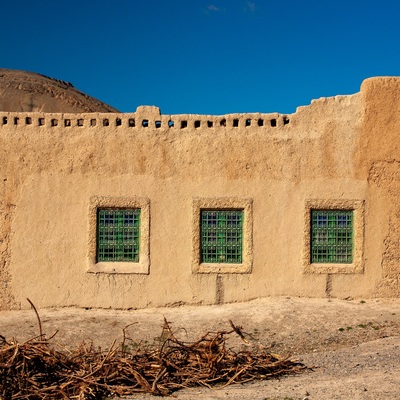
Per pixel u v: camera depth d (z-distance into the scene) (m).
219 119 17.30
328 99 17.34
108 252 17.23
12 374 10.93
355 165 17.23
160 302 17.02
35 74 34.38
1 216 17.19
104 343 14.51
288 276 17.08
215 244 17.17
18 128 17.36
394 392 10.45
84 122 17.33
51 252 17.16
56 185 17.22
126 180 17.17
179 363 12.05
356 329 15.24
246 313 16.11
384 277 17.17
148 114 17.30
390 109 17.25
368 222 17.22
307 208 17.12
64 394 10.72
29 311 17.05
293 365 12.63
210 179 17.16
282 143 17.20
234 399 10.48
